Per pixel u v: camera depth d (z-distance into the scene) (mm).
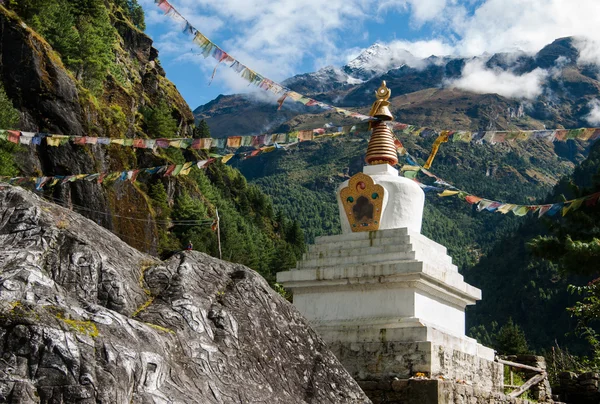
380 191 21062
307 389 10047
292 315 10742
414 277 19172
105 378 7320
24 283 8227
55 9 64875
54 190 49188
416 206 21500
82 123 54031
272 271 82000
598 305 30219
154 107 89875
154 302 9539
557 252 21625
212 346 9250
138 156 68938
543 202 162125
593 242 19359
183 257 10375
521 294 144125
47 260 8984
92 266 9148
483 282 160500
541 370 25609
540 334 131375
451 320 21062
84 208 51312
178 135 94750
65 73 53875
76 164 51656
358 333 19062
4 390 6930
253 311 10141
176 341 8898
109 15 92500
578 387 29125
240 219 100250
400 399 17062
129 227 56969
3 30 50812
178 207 73688
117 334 7934
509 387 23266
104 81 75000
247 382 9258
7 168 42656
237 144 16953
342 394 10336
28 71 50438
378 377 18328
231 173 124625
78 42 66000
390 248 20000
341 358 18906
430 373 17797
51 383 7117
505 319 143125
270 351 9953
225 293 10148
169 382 8102
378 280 19562
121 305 9055
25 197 9492
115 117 64875
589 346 108375
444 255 21609
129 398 7520
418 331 18406
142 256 10297
